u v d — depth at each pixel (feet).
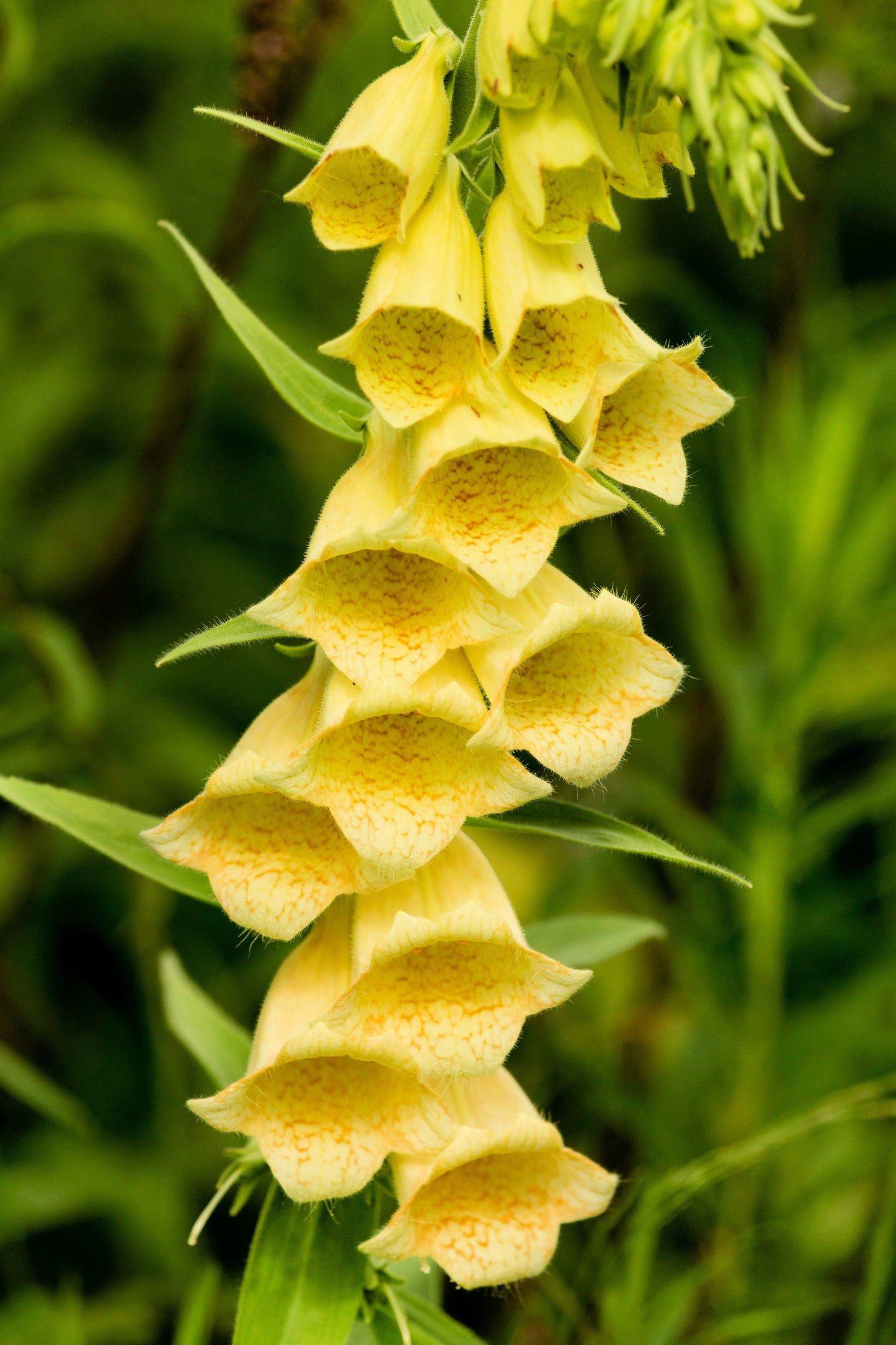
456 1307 2.08
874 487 2.45
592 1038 2.28
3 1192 2.23
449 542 1.60
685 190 1.56
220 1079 1.80
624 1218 2.03
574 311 1.62
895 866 2.47
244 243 2.32
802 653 2.17
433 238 1.60
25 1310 2.15
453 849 1.67
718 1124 2.18
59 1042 2.58
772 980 2.16
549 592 1.66
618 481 1.64
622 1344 1.90
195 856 1.63
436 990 1.63
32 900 2.51
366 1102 1.64
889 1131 2.14
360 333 1.60
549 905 2.27
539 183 1.59
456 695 1.60
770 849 2.15
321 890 1.63
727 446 2.56
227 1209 2.38
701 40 1.54
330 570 1.63
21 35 2.26
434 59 1.61
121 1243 2.46
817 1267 2.11
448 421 1.61
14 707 2.52
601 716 1.64
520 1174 1.67
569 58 1.60
